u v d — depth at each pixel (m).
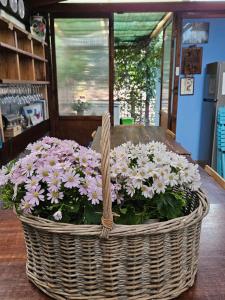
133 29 5.38
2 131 2.30
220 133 3.77
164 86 4.71
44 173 0.69
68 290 0.69
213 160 3.97
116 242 0.64
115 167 0.73
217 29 4.00
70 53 3.93
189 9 3.63
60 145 0.81
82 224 0.68
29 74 3.11
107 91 4.08
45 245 0.69
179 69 4.03
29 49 3.03
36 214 0.72
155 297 0.69
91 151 0.81
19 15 2.98
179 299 0.72
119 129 2.94
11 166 0.77
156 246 0.66
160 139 2.45
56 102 4.08
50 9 3.58
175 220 0.67
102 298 0.68
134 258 0.65
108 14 3.76
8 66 2.57
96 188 0.68
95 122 4.16
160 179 0.71
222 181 1.52
